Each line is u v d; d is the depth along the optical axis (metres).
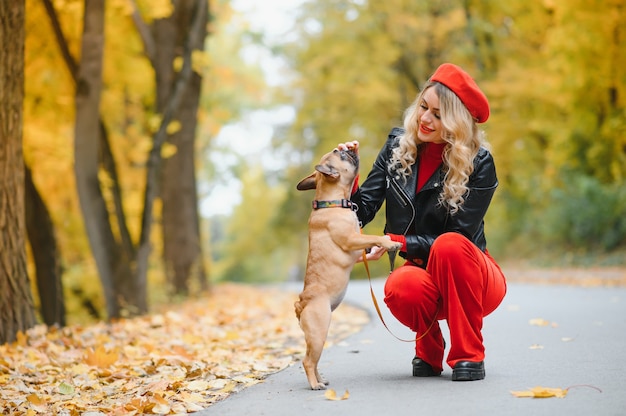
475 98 4.73
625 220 19.83
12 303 7.71
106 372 5.82
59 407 4.84
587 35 17.98
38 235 11.84
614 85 18.59
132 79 13.30
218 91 21.45
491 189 4.84
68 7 10.74
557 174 23.03
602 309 9.00
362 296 13.66
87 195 10.42
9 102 7.64
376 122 24.91
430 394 4.32
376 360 5.84
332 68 25.48
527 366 5.16
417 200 4.94
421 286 4.75
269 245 39.00
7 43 7.55
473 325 4.71
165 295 14.59
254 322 9.50
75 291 15.98
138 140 14.58
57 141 12.31
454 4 23.31
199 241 15.50
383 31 24.05
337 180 4.70
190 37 11.88
